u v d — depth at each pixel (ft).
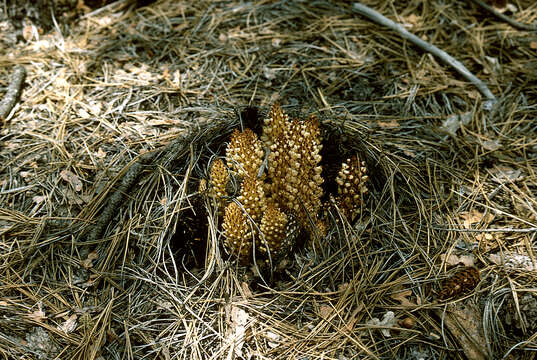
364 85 3.06
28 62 3.10
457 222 2.52
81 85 2.99
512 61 3.17
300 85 3.05
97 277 2.37
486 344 2.20
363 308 2.29
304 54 3.18
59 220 2.51
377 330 2.25
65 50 3.16
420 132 2.87
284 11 3.41
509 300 2.29
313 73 3.10
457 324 2.23
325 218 2.48
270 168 2.34
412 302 2.31
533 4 3.49
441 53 3.15
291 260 2.42
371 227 2.50
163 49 3.20
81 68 3.08
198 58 3.16
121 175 2.61
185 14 3.41
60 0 3.28
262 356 2.19
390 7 3.43
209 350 2.21
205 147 2.65
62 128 2.80
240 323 2.25
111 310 2.29
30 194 2.59
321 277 2.37
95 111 2.88
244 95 2.98
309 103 2.96
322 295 2.31
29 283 2.35
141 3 3.45
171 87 3.00
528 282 2.32
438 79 3.09
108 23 3.35
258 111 2.79
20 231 2.48
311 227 2.42
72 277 2.38
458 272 2.34
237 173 2.39
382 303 2.31
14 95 2.90
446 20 3.37
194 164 2.58
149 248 2.42
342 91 3.04
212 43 3.23
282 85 3.04
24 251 2.43
